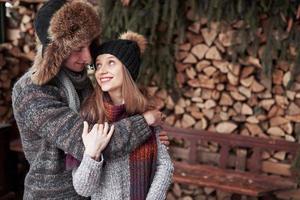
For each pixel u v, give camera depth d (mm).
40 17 1320
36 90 1327
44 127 1292
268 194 2773
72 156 1322
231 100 3248
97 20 1377
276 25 2891
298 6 2807
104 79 1383
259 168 3105
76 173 1282
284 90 3066
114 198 1352
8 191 3473
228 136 3186
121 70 1380
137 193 1375
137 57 1434
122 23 3166
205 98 3328
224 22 3076
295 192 2992
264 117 3164
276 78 3076
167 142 1520
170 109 3467
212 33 3168
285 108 3100
